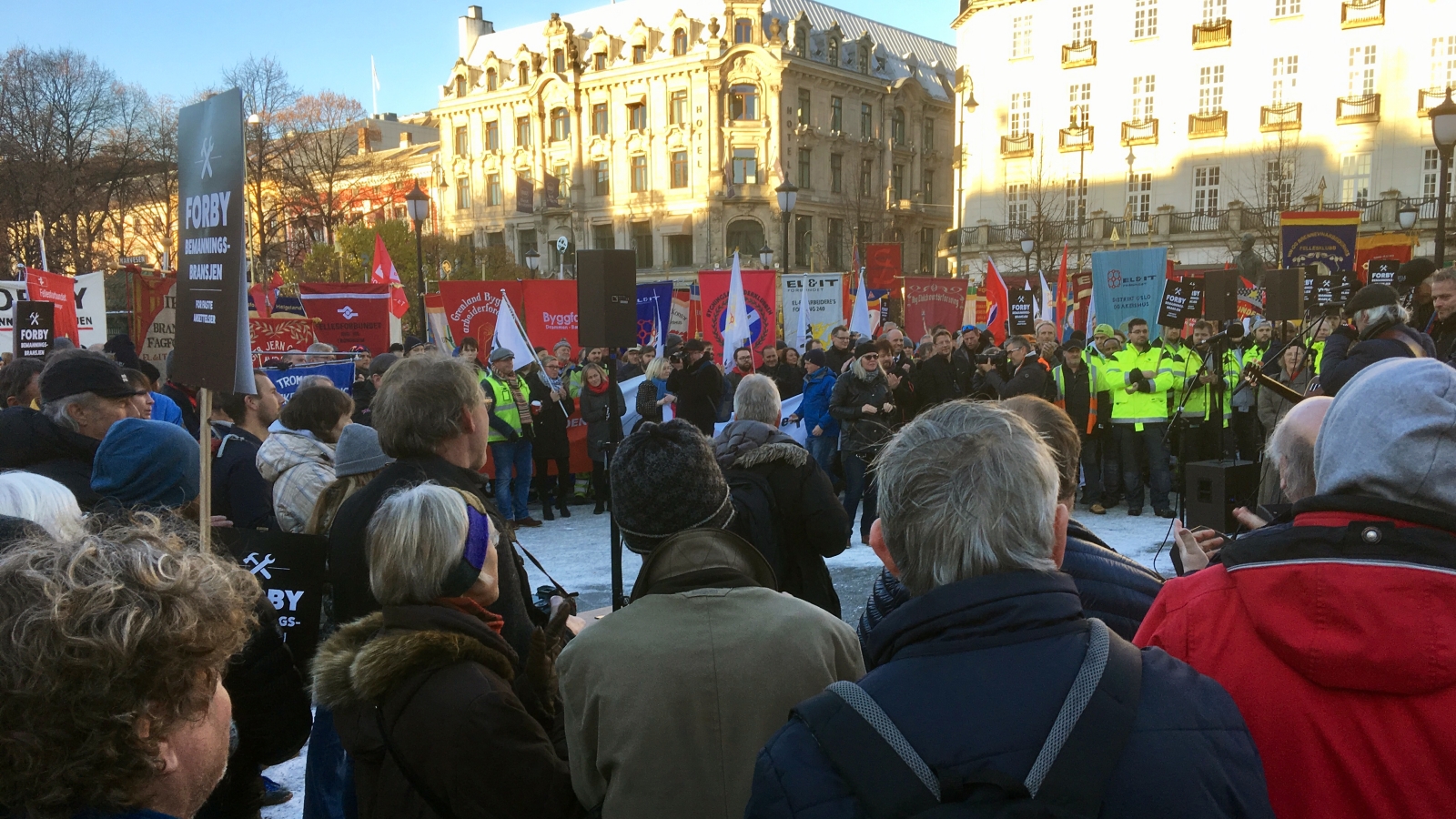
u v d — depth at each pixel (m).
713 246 56.00
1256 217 37.00
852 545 8.32
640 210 58.16
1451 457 1.39
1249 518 2.56
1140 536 8.31
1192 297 9.39
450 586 2.11
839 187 59.12
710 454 2.12
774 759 1.23
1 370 5.23
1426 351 4.43
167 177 46.88
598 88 59.31
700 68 55.44
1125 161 41.03
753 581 2.01
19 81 43.56
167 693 1.11
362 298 12.45
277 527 3.81
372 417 2.70
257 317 11.37
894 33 67.12
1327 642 1.35
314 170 54.00
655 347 12.33
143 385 4.56
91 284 11.99
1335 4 36.97
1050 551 1.35
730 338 11.94
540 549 8.45
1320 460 1.53
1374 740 1.34
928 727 1.17
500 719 1.93
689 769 1.77
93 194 44.28
